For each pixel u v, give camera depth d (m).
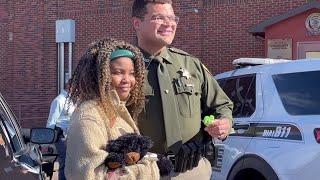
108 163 2.71
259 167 5.35
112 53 2.90
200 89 3.46
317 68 5.21
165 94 3.28
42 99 18.00
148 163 2.85
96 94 2.84
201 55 15.40
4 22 18.64
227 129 3.31
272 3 14.31
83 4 17.19
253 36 14.54
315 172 4.72
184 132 3.32
